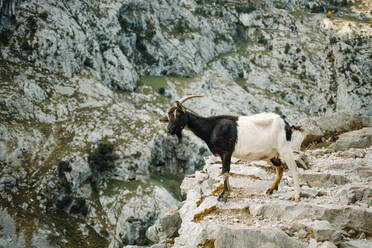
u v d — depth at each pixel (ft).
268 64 552.82
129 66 386.11
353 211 25.03
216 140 29.12
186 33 506.07
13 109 254.47
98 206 234.38
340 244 22.54
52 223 204.13
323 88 503.61
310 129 50.31
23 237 187.01
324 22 615.57
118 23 413.18
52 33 312.91
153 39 458.91
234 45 572.51
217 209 28.45
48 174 222.28
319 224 23.61
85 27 352.90
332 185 33.86
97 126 279.08
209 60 515.09
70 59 319.06
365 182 33.40
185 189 44.80
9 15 306.55
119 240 219.41
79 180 235.20
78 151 248.73
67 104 286.25
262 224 25.49
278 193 31.19
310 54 552.82
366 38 551.59
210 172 40.88
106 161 254.88
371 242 23.07
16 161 223.92
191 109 386.32
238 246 22.80
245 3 650.84
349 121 51.37
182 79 442.50
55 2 334.24
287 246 22.25
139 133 290.56
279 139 28.32
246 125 28.86
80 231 212.43
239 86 483.10
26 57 298.15
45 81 291.79
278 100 484.33
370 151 43.16
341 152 43.01
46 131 254.88
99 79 334.24
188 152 307.17
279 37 582.76
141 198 241.96
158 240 35.17
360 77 472.85
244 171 37.37
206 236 24.25
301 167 38.96
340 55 495.82
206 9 586.04
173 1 529.04
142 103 363.76
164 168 295.28
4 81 270.87
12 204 200.54
